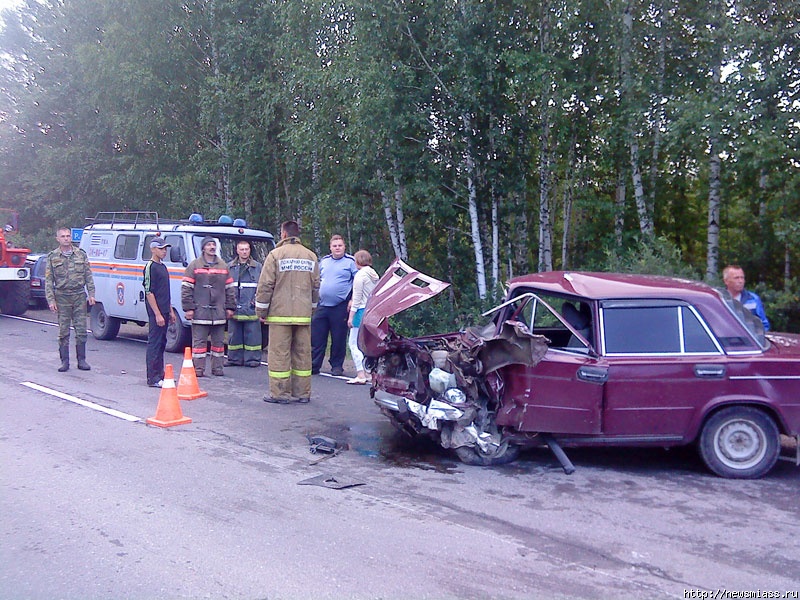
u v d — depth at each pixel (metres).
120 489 5.85
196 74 20.30
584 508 5.50
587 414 6.25
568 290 6.58
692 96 12.66
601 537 4.93
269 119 17.83
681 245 17.47
